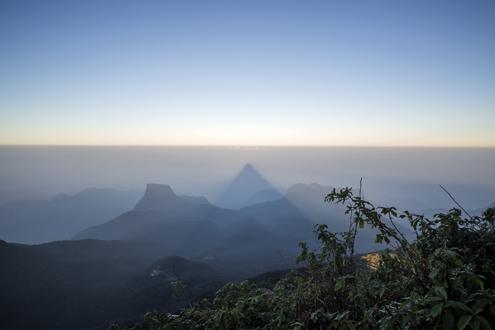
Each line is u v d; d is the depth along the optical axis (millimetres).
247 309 4891
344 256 4324
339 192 4184
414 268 3609
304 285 4395
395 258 4004
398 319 2578
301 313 3998
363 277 3988
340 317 3135
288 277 5086
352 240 4305
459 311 2271
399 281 3697
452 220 4105
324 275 4223
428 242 4191
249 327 4738
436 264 2814
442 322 2270
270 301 5102
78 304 81375
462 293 2498
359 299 3758
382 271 3920
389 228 3941
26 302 81188
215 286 48062
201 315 5184
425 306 2557
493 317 2301
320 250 4527
